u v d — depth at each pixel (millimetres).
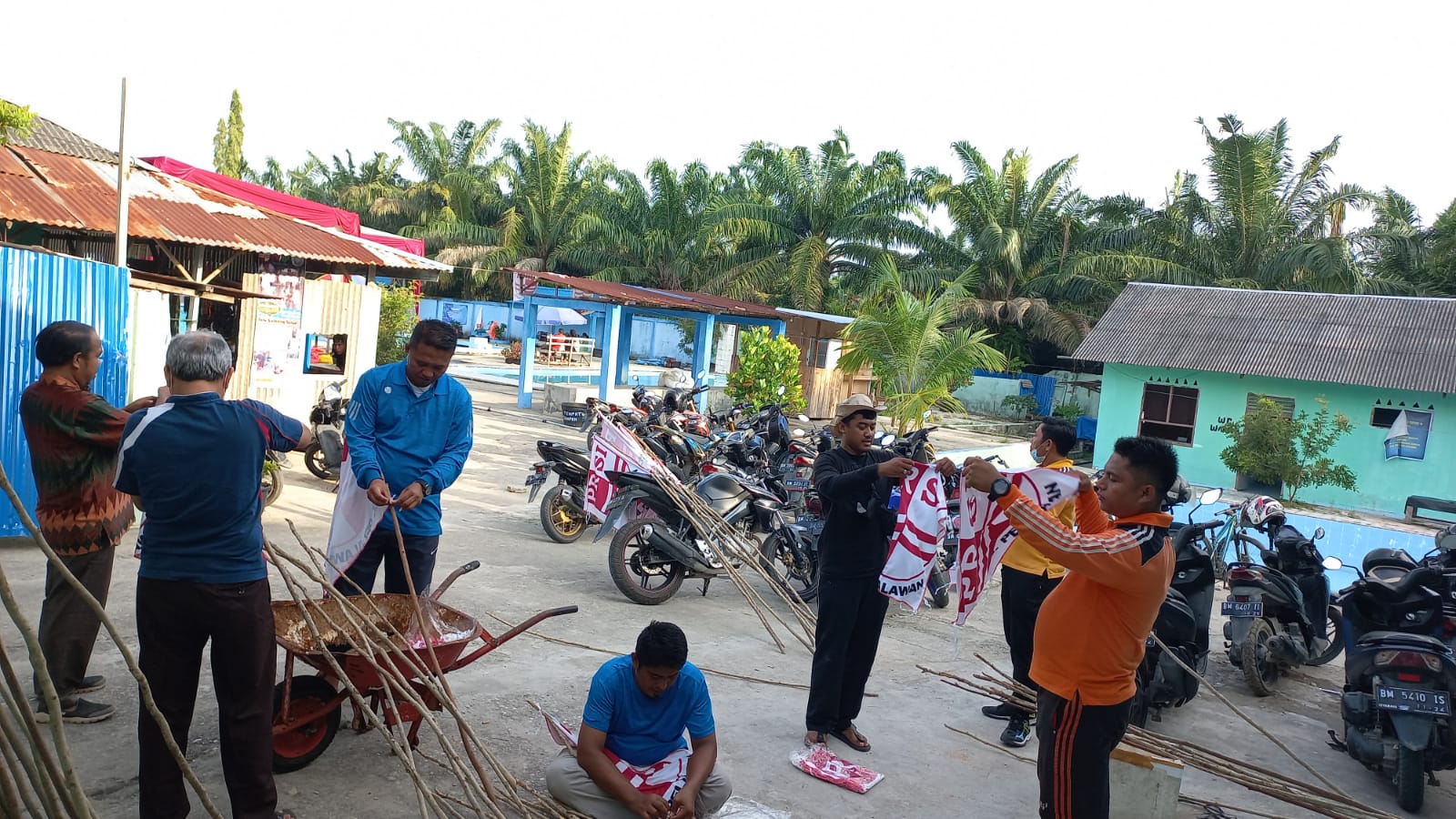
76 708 4102
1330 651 6941
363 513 4312
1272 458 19141
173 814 3244
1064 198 32688
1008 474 3533
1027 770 4645
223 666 3225
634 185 38312
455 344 4363
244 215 11062
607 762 3340
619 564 6762
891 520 4578
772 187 34781
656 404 14023
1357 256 31969
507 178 41406
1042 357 34281
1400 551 6250
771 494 8023
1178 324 22406
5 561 6285
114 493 4016
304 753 3865
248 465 3170
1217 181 30344
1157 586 3088
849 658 4656
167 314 7809
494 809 3312
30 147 9727
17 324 6480
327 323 12586
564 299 19812
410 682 3826
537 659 5445
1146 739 4688
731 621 6746
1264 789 4348
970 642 6809
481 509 9727
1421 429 19188
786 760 4492
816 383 25078
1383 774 5086
